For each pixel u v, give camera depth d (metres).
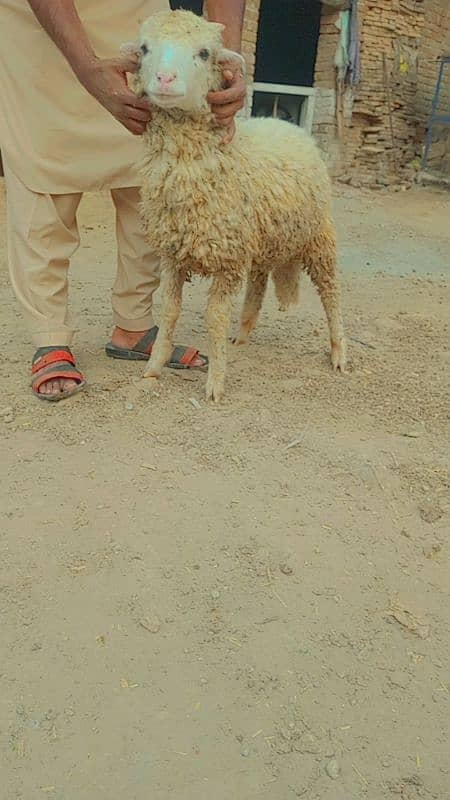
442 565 2.45
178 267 3.24
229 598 2.22
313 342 4.38
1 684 1.90
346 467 2.92
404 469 2.95
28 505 2.57
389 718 1.89
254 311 4.10
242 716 1.86
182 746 1.77
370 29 11.25
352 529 2.57
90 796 1.65
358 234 8.38
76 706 1.86
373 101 11.60
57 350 3.39
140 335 3.78
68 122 3.22
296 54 11.60
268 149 3.21
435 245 8.19
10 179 3.33
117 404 3.31
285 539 2.48
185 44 2.62
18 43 3.11
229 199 2.94
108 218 7.98
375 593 2.29
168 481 2.76
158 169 2.88
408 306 5.55
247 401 3.43
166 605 2.17
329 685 1.97
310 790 1.70
